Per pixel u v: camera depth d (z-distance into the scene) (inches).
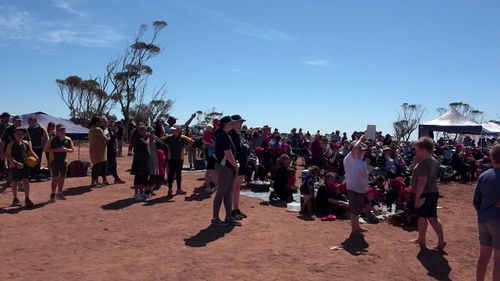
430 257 304.8
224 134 361.1
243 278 248.2
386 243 334.0
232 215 380.2
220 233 342.6
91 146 548.7
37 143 594.2
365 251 311.3
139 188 470.6
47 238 318.7
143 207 429.7
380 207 438.0
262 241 325.1
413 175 317.1
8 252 285.3
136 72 2023.9
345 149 676.7
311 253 301.0
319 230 366.6
